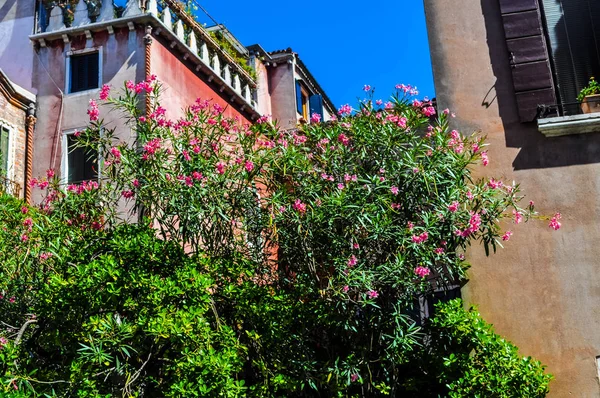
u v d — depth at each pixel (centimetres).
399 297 764
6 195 1012
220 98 1714
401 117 805
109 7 1497
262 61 1998
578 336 766
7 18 1576
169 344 679
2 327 791
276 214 793
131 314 670
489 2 875
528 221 805
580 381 755
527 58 839
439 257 745
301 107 2061
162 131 835
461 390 713
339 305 762
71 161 1445
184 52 1559
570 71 852
